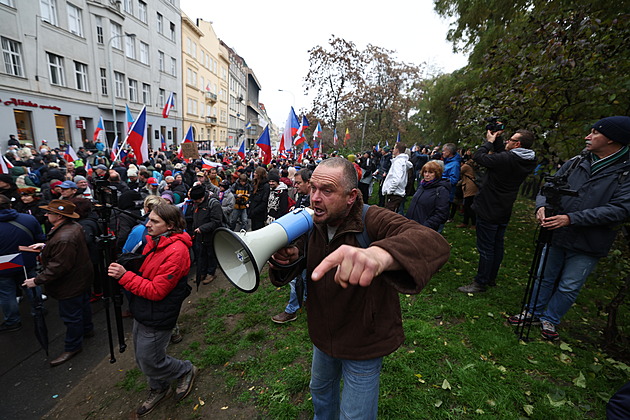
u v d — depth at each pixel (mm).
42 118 17328
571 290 2570
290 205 5453
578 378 2219
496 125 3285
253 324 3510
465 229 6492
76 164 8688
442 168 3670
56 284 3031
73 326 3162
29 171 8203
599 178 2365
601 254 2428
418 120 23344
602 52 4012
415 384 2316
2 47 15227
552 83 4234
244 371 2775
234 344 3199
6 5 15312
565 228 2545
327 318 1408
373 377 1381
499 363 2463
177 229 2410
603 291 3725
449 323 3080
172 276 2234
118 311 2326
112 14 21578
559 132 4633
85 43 20047
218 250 1324
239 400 2479
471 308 3248
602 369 2336
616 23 3875
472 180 6473
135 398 2660
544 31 4469
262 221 5992
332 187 1190
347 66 15422
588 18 3908
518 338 2734
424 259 904
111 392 2750
